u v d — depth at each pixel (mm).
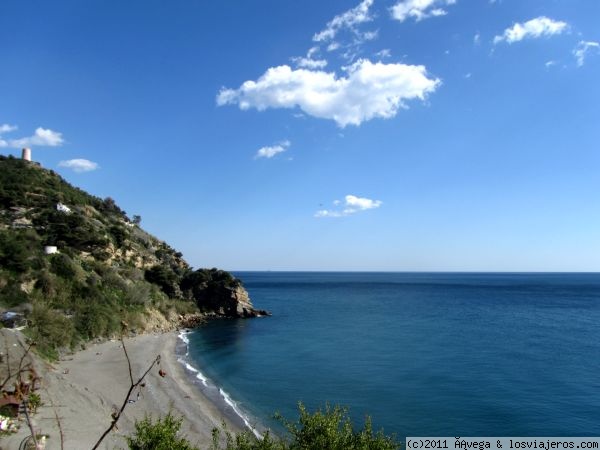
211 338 75562
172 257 119125
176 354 59281
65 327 52781
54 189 100250
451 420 35719
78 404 32031
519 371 51625
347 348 66625
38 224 76938
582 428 34031
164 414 34531
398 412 37625
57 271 63250
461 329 86562
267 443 19406
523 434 32844
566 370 52188
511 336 77688
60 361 46344
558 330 85312
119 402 35531
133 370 46312
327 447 16672
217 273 110438
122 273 83625
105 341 59406
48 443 24219
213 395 41625
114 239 92812
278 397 42031
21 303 50969
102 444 26484
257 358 59500
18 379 7367
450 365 54938
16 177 95500
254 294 196250
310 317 107375
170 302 92312
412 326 90938
